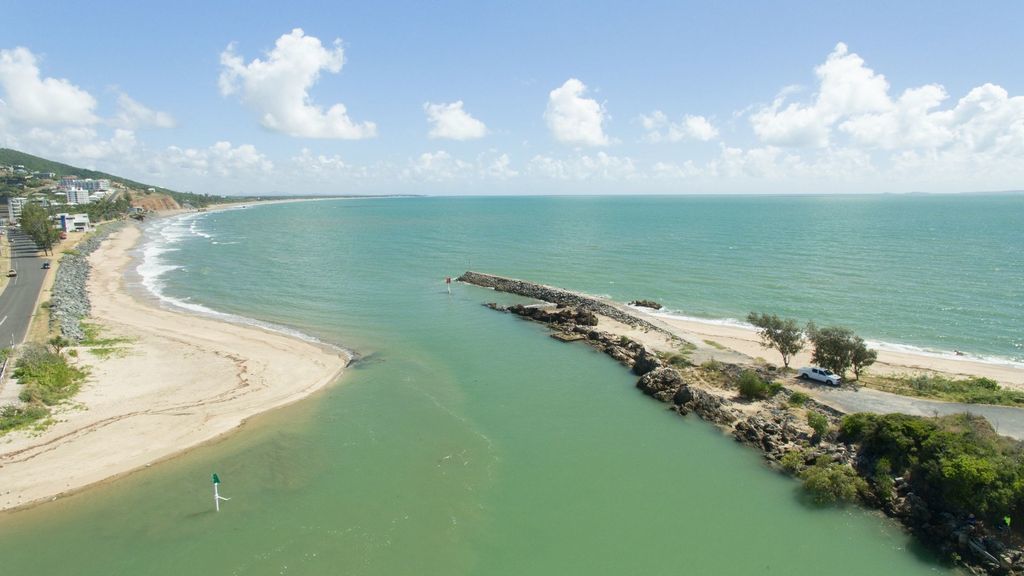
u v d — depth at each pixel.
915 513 30.92
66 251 125.88
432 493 35.12
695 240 166.12
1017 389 49.47
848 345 50.38
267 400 48.91
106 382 50.97
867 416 37.50
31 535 30.83
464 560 29.27
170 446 40.38
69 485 35.28
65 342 58.78
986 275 102.25
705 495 34.84
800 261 121.38
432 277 111.38
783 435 40.28
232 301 88.94
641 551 29.98
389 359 60.69
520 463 38.69
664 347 61.84
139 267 122.81
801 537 30.89
